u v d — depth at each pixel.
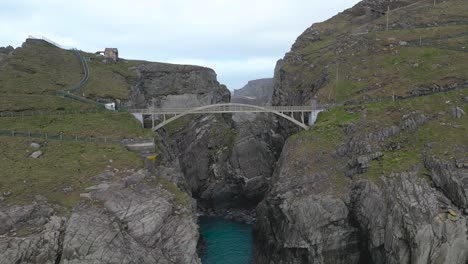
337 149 72.88
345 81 95.69
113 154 68.25
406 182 60.09
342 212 64.19
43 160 63.75
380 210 60.22
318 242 63.78
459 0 129.62
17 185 56.44
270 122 119.06
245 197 111.38
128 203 56.12
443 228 53.75
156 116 116.56
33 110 81.00
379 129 72.31
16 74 95.94
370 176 64.25
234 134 121.19
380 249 59.53
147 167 67.62
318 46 127.62
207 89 129.88
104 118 83.31
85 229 50.78
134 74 118.12
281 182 72.62
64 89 93.94
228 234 86.69
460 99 75.38
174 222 56.97
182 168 117.19
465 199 55.56
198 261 58.59
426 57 95.69
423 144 66.81
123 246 51.12
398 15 126.69
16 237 47.94
